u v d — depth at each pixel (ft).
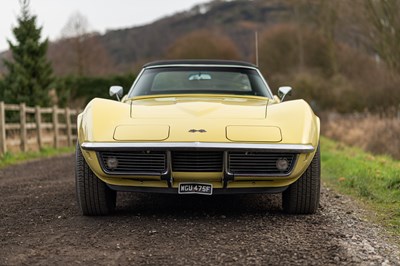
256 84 22.17
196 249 13.79
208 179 16.70
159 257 13.08
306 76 161.68
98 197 17.56
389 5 79.87
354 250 13.71
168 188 17.03
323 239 14.85
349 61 158.30
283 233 15.51
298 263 12.59
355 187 25.45
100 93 127.24
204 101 19.72
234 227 16.29
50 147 67.26
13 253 13.56
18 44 83.35
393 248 14.12
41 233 15.75
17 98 78.89
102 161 16.65
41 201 21.65
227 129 16.69
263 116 17.66
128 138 16.44
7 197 23.44
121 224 16.76
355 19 92.84
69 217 18.02
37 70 83.51
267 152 16.42
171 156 16.42
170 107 18.43
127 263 12.62
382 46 83.20
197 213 18.53
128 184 17.03
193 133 16.47
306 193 17.70
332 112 134.21
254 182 16.96
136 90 21.91
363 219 17.88
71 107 110.63
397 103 79.46
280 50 221.87
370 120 72.43
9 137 58.85
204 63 23.08
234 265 12.43
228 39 302.45
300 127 17.01
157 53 318.04
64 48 215.31
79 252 13.58
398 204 20.76
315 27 166.71
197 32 290.35
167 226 16.43
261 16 407.23
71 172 34.86
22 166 43.39
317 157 17.75
